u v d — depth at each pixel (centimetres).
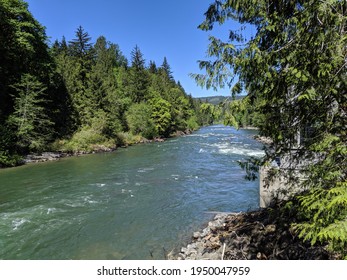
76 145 2605
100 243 730
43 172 1664
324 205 281
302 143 375
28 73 2470
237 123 372
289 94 343
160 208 998
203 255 582
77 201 1082
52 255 670
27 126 2159
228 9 400
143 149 2864
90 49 4881
